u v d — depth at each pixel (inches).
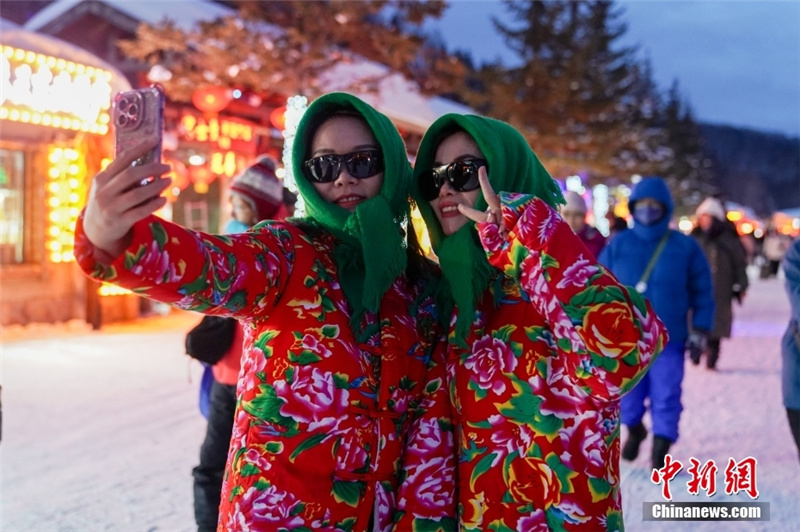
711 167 2214.6
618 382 51.7
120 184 44.4
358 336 57.8
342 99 63.7
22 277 361.4
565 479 55.6
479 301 61.6
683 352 156.1
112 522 128.9
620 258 169.0
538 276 54.2
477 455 58.4
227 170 434.9
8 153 359.6
